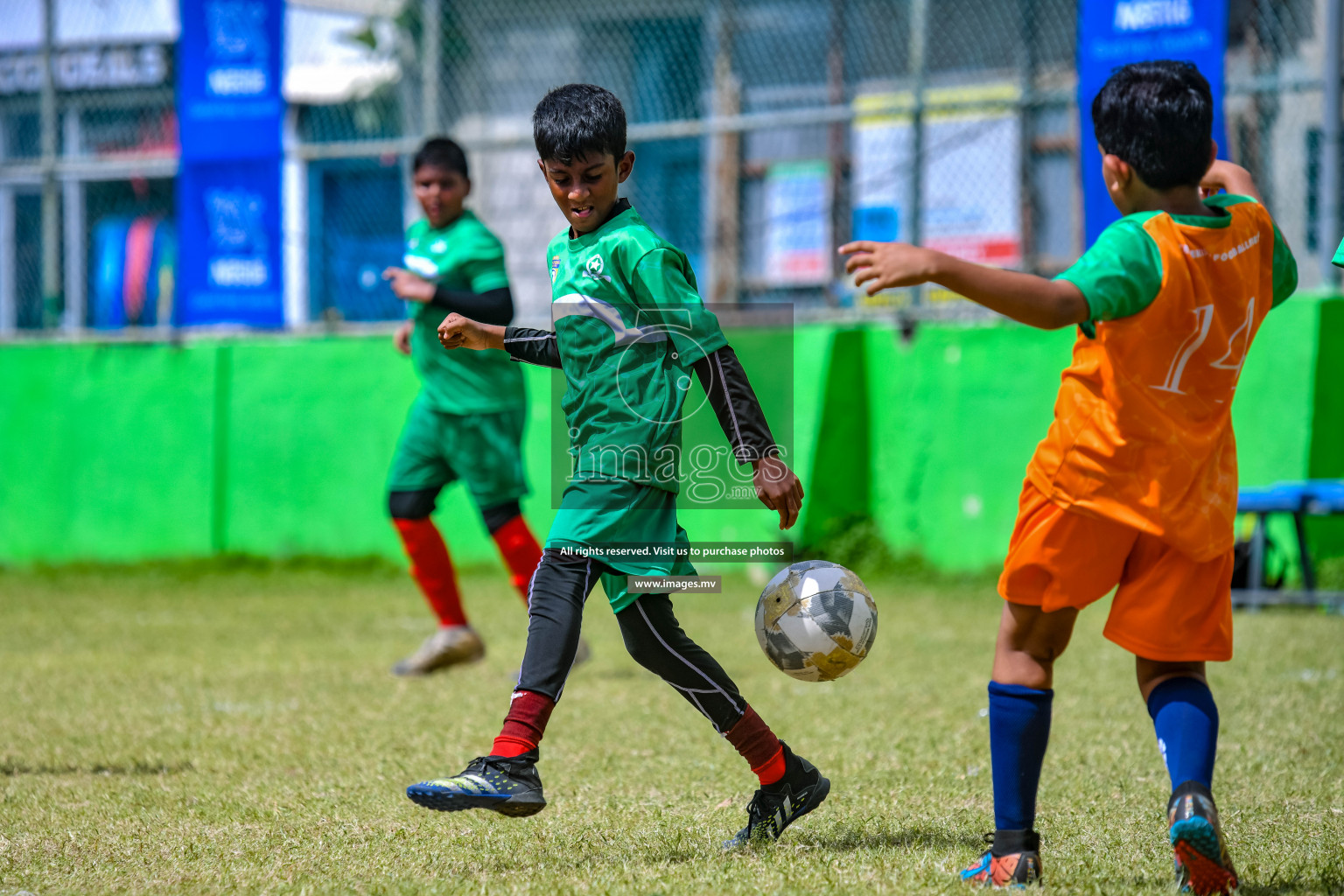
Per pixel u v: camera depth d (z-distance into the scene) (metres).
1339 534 30.48
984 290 8.47
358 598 32.16
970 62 38.22
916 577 33.09
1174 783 8.93
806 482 34.12
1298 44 34.03
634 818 11.86
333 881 9.72
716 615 28.20
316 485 37.16
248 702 18.64
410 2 41.41
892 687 19.52
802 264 39.03
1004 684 9.55
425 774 13.89
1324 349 30.62
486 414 20.62
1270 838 10.76
